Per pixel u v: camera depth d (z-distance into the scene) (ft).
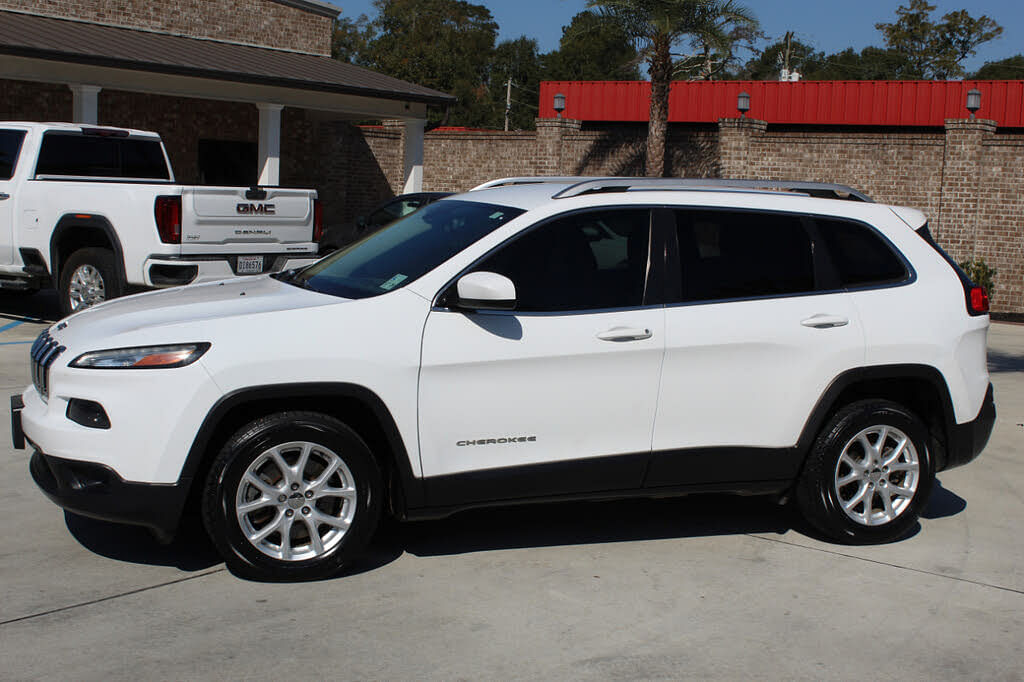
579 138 79.20
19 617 13.33
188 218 32.37
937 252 18.04
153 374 14.01
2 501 17.93
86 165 37.60
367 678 12.10
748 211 17.12
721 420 16.53
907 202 66.90
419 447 15.15
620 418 16.03
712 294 16.51
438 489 15.37
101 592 14.25
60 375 14.44
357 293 15.56
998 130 78.89
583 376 15.74
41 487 14.79
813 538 17.85
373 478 15.06
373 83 70.03
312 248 36.42
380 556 16.15
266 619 13.60
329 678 12.06
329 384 14.56
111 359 14.14
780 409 16.75
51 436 14.38
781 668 12.79
